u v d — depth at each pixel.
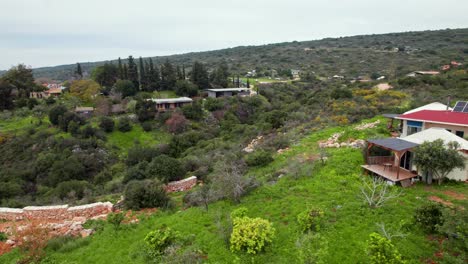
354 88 53.19
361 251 9.44
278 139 27.30
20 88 64.75
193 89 70.00
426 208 10.67
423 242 9.76
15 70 68.06
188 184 19.52
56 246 12.05
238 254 10.02
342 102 41.16
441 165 13.77
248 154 25.09
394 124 26.80
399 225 10.70
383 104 37.16
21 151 40.62
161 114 54.06
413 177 14.73
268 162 21.20
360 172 16.25
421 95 39.09
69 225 14.20
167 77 73.62
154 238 11.13
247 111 58.84
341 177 15.66
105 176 33.19
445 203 12.30
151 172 20.16
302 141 25.47
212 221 12.64
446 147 14.41
